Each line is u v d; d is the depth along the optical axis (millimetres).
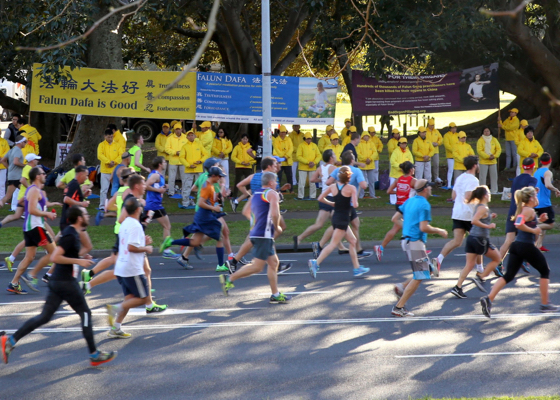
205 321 8438
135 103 19984
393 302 9352
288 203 19641
